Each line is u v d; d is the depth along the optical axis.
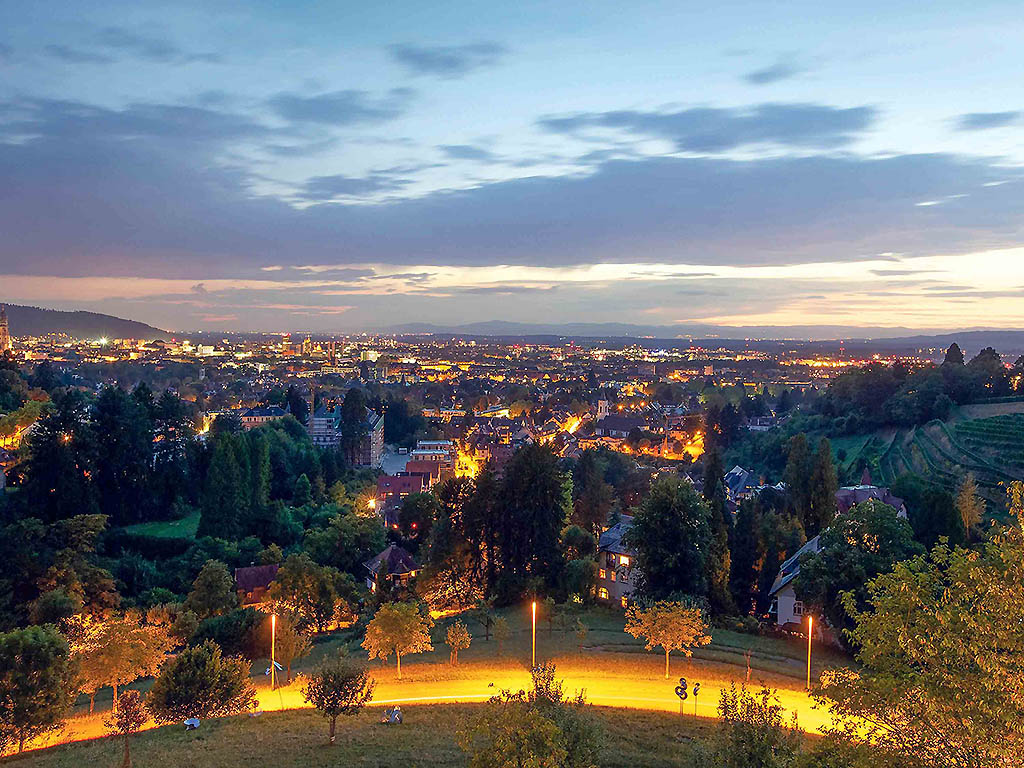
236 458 124.69
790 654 61.00
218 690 46.94
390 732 42.97
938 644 25.89
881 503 65.75
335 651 69.56
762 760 28.31
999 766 22.91
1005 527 27.55
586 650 61.72
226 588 86.88
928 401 180.12
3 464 131.62
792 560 83.56
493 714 29.45
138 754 39.78
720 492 108.19
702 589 73.81
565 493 110.38
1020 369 187.12
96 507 118.94
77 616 76.94
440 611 89.19
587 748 29.73
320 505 146.38
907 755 25.00
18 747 42.91
